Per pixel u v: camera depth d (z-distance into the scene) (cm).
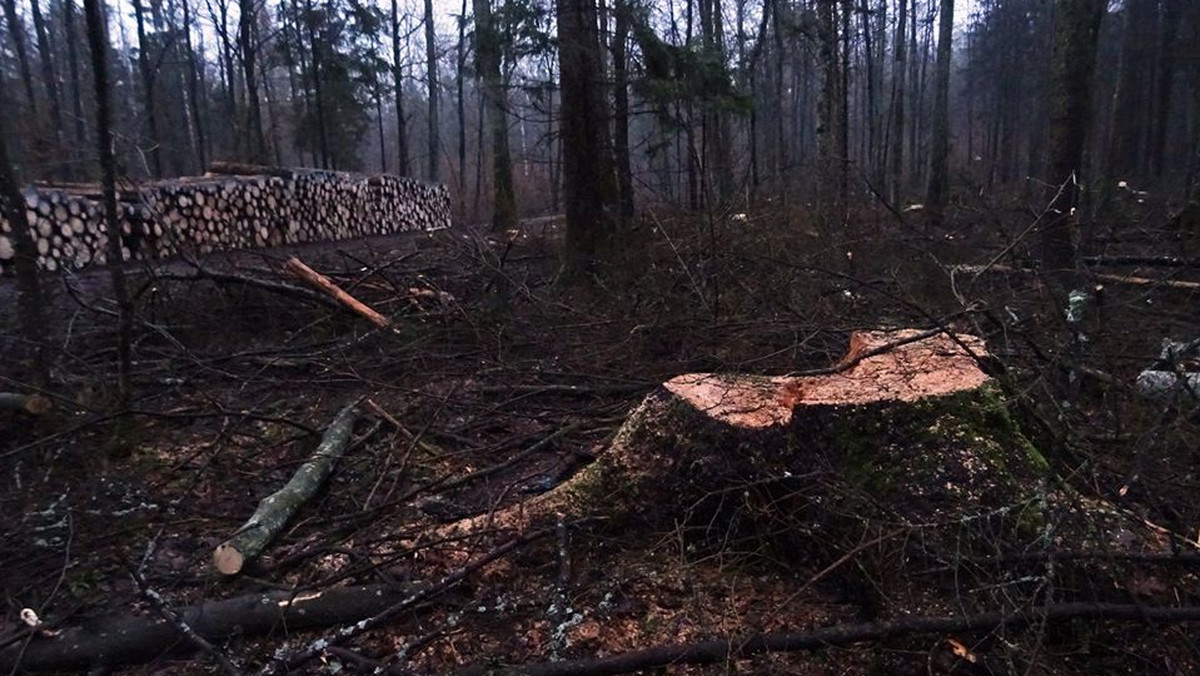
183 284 666
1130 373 440
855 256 666
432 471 395
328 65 2044
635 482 301
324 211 1312
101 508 340
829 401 272
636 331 539
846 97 1275
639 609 261
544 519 305
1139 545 243
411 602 258
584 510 306
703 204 746
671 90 849
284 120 2747
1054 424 329
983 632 228
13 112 1152
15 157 836
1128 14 1916
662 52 859
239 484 377
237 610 258
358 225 1452
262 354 554
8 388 432
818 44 1270
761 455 274
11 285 716
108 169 418
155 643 249
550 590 271
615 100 931
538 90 879
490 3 966
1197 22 1797
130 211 878
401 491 372
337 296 626
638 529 302
